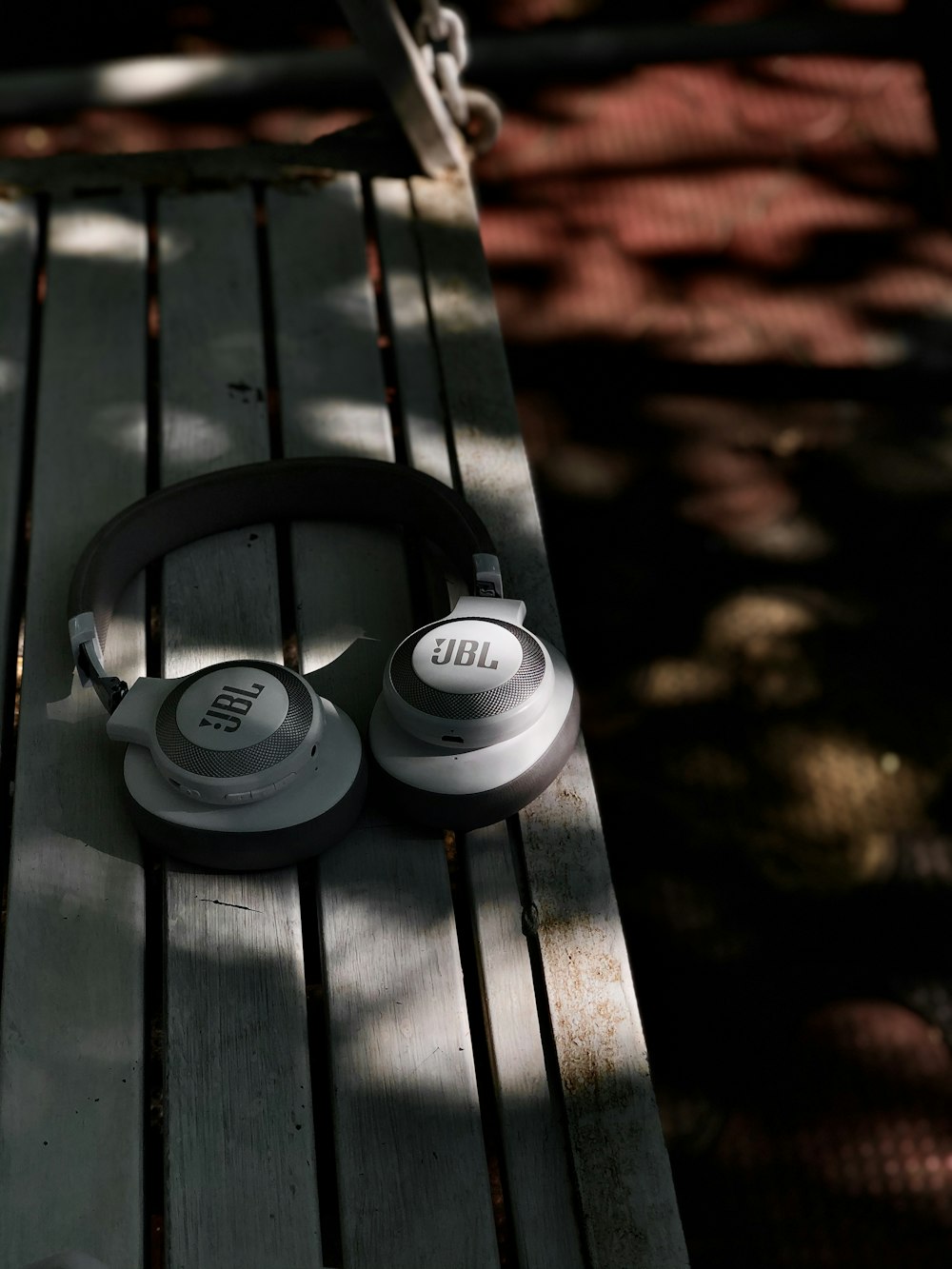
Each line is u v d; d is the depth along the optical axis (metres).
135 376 1.52
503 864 1.09
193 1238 0.91
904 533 2.36
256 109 3.12
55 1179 0.94
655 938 1.88
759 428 2.51
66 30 3.29
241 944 1.04
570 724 1.08
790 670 2.18
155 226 1.72
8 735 1.25
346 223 1.69
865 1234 1.62
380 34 1.51
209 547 1.34
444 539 1.28
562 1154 0.95
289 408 1.48
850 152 2.98
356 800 1.06
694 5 3.34
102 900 1.07
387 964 1.04
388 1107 0.97
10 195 1.72
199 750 1.00
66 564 1.33
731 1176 1.67
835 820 2.00
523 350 2.64
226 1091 0.98
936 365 2.60
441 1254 0.90
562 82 3.17
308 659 1.24
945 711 2.12
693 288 2.74
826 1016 1.80
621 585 2.30
